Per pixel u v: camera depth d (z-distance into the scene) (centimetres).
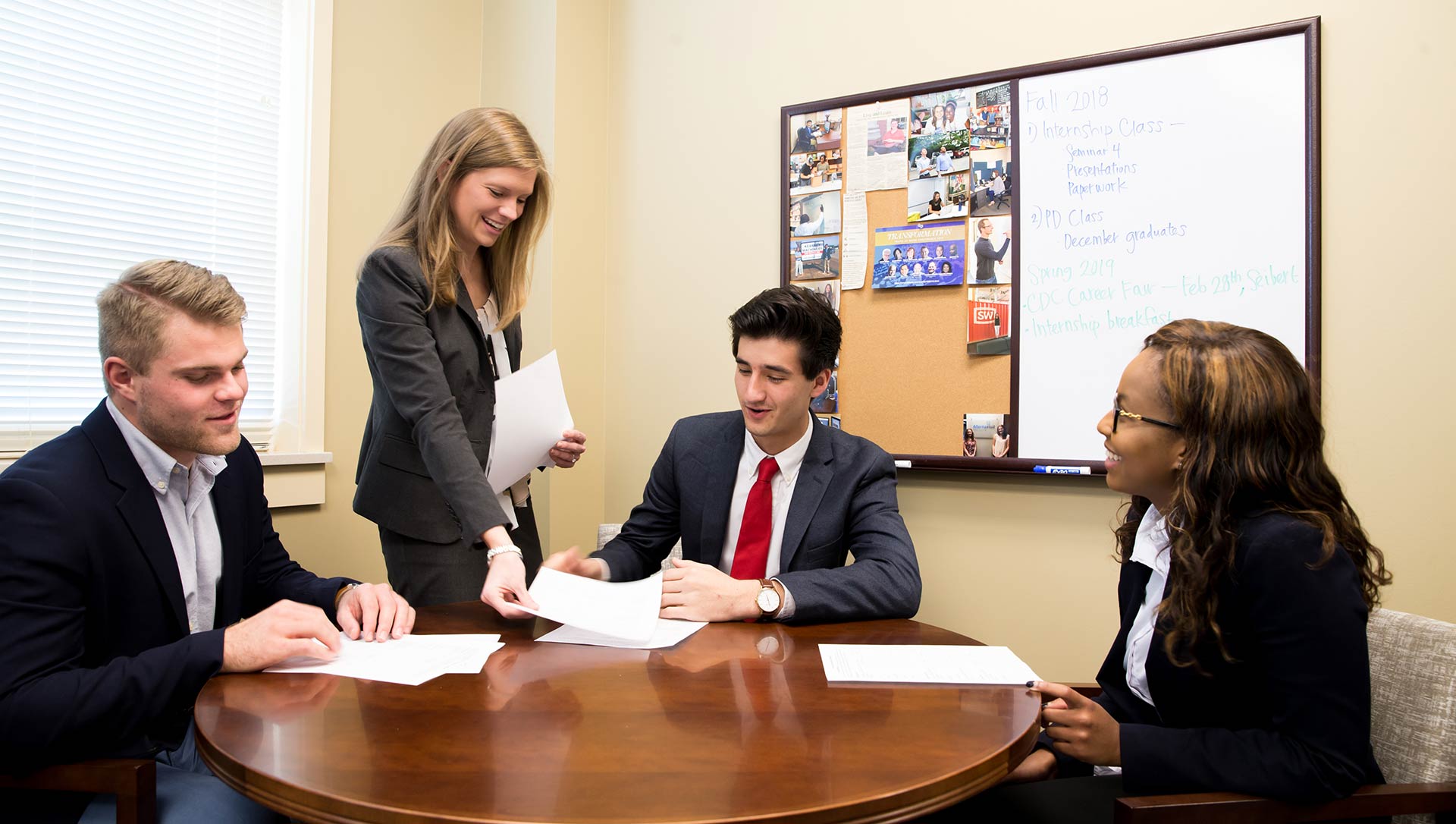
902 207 214
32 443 185
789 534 160
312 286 228
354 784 76
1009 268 201
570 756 83
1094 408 192
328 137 232
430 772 79
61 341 190
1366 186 171
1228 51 180
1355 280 171
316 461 225
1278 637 98
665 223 254
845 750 85
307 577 146
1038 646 200
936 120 210
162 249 206
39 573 103
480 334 162
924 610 213
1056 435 196
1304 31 173
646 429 258
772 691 104
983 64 207
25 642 100
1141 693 122
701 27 249
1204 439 106
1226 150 180
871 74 221
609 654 120
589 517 261
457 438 145
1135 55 187
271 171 227
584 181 259
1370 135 170
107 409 120
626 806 72
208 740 86
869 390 218
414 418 146
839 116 222
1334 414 173
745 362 156
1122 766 98
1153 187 187
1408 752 105
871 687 107
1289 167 175
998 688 107
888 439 215
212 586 133
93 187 194
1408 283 167
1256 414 104
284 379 228
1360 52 171
